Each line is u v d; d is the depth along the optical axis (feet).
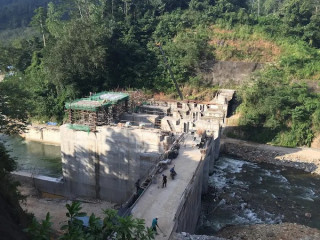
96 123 119.96
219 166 146.20
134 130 113.91
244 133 173.17
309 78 186.29
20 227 55.98
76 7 261.24
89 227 37.58
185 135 126.62
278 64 198.08
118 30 228.43
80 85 195.21
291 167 146.51
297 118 164.55
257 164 150.20
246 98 176.96
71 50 181.88
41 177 128.88
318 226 98.53
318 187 127.44
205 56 217.77
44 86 203.82
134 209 74.02
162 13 262.67
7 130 92.02
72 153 124.98
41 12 251.60
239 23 241.55
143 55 220.43
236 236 88.28
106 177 122.42
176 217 69.56
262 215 104.68
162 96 206.28
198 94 203.31
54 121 196.03
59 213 109.19
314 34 221.66
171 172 88.48
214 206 110.63
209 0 264.93
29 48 247.50
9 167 78.02
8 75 236.43
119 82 212.02
